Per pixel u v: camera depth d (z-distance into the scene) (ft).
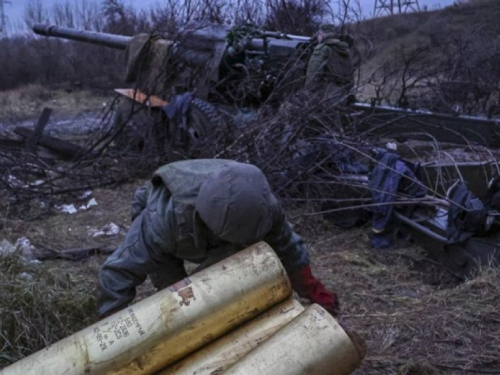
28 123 47.06
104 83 63.82
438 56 48.67
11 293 11.76
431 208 17.74
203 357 7.34
